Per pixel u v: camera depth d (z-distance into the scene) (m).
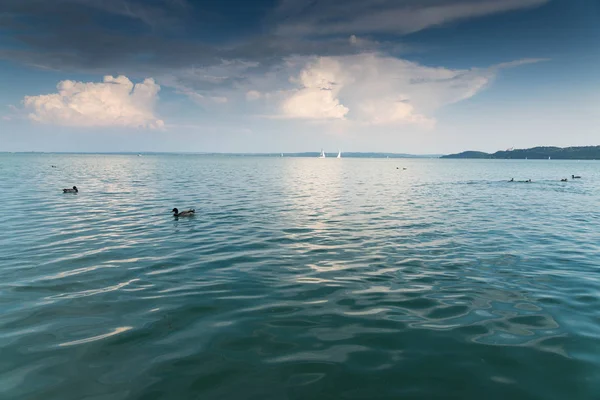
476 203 36.00
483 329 9.70
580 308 11.03
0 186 46.91
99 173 80.38
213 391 7.14
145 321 10.05
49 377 7.53
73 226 22.52
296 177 77.00
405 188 53.12
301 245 18.58
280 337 9.25
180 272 14.19
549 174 102.88
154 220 24.94
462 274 14.23
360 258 16.33
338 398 6.98
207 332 9.47
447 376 7.68
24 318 10.13
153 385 7.30
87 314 10.44
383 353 8.55
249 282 13.19
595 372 7.80
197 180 63.16
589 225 24.48
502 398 7.02
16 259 15.52
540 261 15.99
